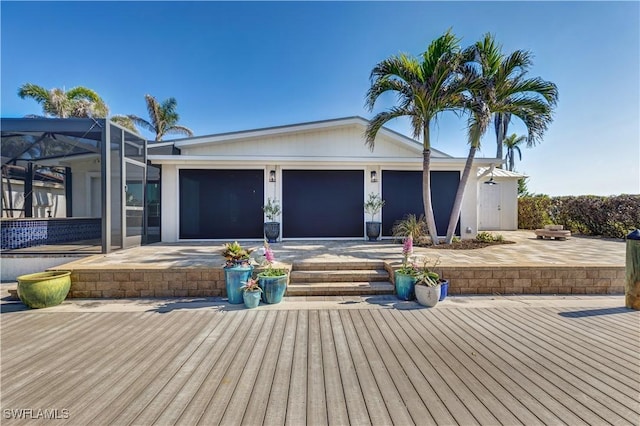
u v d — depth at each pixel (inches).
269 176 365.4
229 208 365.4
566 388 92.4
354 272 215.3
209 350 118.1
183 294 194.7
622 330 138.3
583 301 182.7
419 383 95.3
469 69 267.0
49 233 313.9
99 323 146.9
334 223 371.9
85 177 438.0
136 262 214.8
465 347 120.9
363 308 169.3
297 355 114.1
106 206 255.6
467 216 378.3
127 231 293.1
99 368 104.4
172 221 357.7
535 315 158.4
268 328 140.7
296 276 210.1
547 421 77.5
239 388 92.5
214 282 195.8
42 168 406.6
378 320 151.2
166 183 357.4
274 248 298.0
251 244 333.1
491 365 106.6
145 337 130.3
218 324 145.6
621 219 410.3
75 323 146.9
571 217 486.6
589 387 92.7
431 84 267.6
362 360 110.1
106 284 191.8
